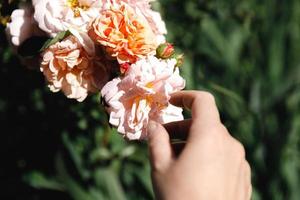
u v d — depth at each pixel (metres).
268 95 1.29
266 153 1.25
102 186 1.07
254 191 1.22
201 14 1.22
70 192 1.06
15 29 0.68
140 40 0.63
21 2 0.75
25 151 1.03
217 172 0.45
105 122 0.99
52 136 1.01
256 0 1.35
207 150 0.45
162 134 0.48
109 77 0.65
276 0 1.35
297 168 1.31
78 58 0.64
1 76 0.93
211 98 0.52
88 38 0.63
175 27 1.17
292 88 1.32
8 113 1.00
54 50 0.63
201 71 1.18
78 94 0.65
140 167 1.12
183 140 0.54
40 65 0.67
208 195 0.44
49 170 1.06
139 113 0.60
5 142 1.02
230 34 1.28
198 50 1.22
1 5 0.76
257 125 1.22
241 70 1.29
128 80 0.60
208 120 0.48
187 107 0.55
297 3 1.39
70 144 1.01
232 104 1.20
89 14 0.65
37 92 0.97
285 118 1.29
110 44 0.62
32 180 1.05
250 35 1.33
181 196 0.44
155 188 0.46
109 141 1.05
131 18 0.63
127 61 0.63
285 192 1.26
